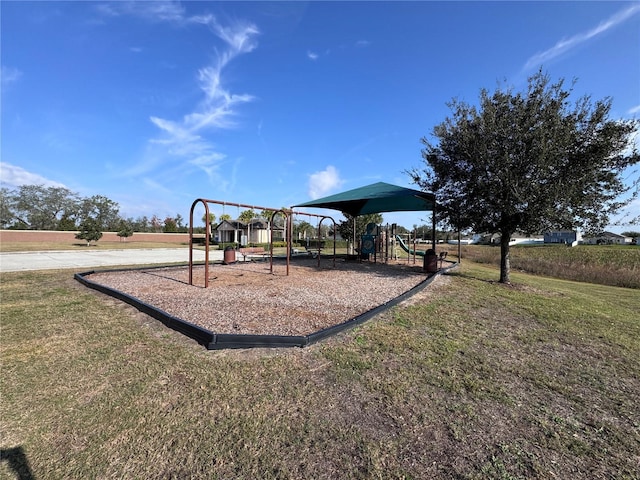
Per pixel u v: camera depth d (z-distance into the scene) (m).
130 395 2.21
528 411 2.09
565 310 4.91
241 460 1.61
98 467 1.57
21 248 20.47
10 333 3.47
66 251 18.64
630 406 2.19
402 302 5.00
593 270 14.82
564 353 3.15
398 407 2.09
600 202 6.17
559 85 6.20
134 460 1.61
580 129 6.04
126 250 20.44
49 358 2.82
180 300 4.91
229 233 36.22
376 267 10.24
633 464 1.62
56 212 42.06
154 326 3.75
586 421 2.00
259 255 15.91
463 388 2.36
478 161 6.24
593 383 2.52
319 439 1.76
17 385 2.36
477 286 6.72
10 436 1.79
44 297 5.24
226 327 3.57
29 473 1.53
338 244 25.89
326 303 4.85
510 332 3.73
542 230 6.57
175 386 2.33
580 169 5.87
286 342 3.08
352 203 12.99
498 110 6.33
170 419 1.94
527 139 5.89
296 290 5.89
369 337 3.38
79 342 3.21
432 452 1.68
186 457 1.63
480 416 2.01
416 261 12.73
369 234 13.12
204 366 2.66
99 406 2.08
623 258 19.55
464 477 1.51
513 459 1.64
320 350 3.01
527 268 16.41
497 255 22.06
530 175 6.07
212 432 1.82
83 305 4.71
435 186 7.59
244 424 1.89
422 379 2.48
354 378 2.47
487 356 2.98
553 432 1.87
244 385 2.35
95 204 42.72
